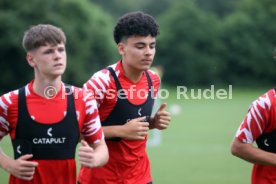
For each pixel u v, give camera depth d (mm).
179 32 195500
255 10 195875
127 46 20609
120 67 21141
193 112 105938
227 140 66062
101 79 20828
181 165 48469
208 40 195125
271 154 18531
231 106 119188
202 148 59688
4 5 155500
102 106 21094
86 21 167750
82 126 18141
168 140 66938
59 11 164375
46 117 17547
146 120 21609
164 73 195750
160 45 194750
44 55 17141
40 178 17656
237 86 194750
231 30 194875
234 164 48875
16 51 154625
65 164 17781
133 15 20641
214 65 194500
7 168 17125
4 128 17797
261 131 18656
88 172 21484
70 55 162625
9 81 157250
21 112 17500
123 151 21109
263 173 18969
